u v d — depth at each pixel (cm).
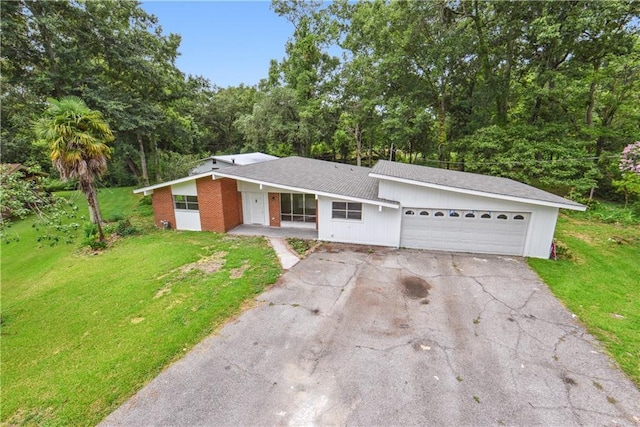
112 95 1952
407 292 868
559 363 569
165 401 505
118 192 2822
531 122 2136
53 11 1658
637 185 1460
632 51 1731
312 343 645
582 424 445
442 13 2069
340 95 2984
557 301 802
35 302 902
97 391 532
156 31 2277
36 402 517
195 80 2866
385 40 2319
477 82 2464
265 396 509
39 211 930
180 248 1295
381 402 490
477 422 452
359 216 1300
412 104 2373
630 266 1027
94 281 1016
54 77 1703
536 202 1059
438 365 570
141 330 711
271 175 1484
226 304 811
